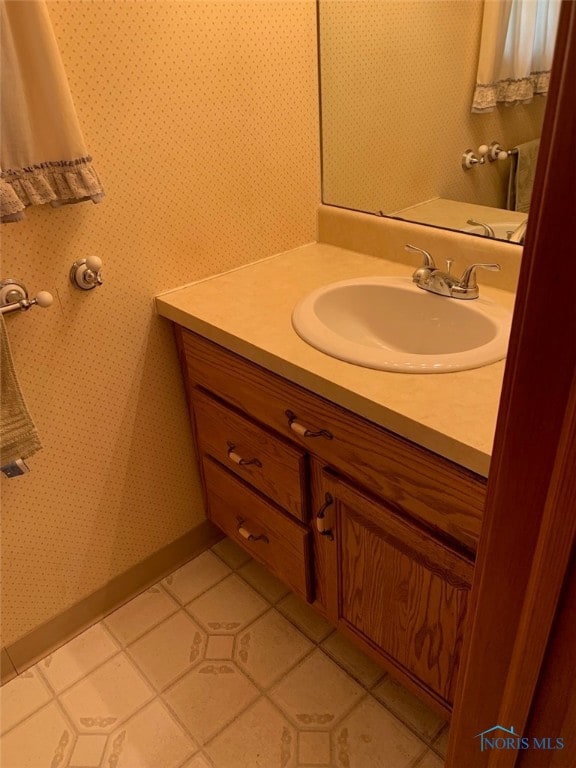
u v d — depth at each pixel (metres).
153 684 1.43
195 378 1.44
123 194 1.23
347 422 1.04
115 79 1.13
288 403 1.17
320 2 1.38
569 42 0.36
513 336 0.49
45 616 1.49
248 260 1.53
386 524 1.07
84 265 1.22
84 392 1.35
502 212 1.28
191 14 1.19
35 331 1.21
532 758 0.69
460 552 0.96
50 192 1.04
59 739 1.33
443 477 0.91
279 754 1.27
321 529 1.22
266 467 1.34
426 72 1.27
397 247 1.49
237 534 1.64
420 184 1.39
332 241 1.65
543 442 0.50
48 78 0.96
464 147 1.28
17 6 0.91
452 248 1.37
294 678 1.43
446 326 1.27
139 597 1.67
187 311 1.31
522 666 0.63
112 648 1.53
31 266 1.16
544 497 0.52
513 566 0.59
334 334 1.14
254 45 1.31
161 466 1.60
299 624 1.57
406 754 1.26
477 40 1.17
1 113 0.95
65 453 1.37
